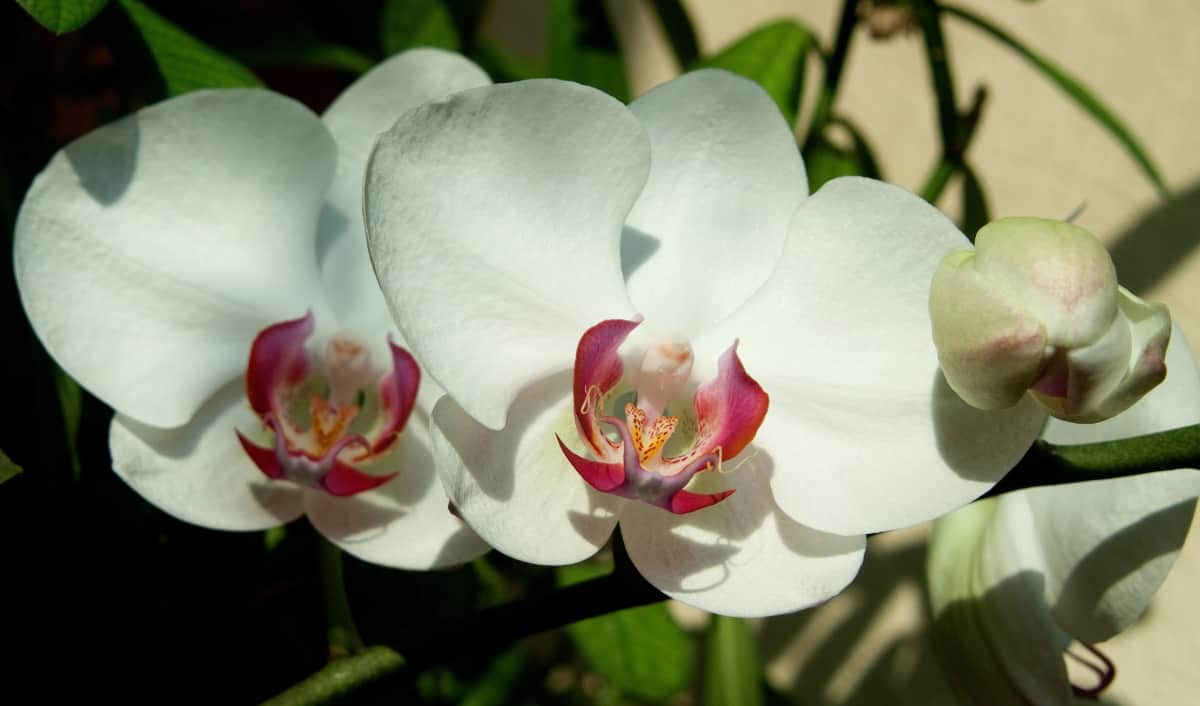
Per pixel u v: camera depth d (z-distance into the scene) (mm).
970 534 413
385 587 457
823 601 359
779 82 479
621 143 357
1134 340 339
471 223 354
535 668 592
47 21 368
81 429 432
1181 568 546
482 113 348
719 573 364
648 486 354
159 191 381
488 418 355
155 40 428
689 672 490
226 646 436
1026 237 337
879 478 363
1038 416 351
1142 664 554
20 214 373
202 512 388
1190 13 544
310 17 565
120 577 428
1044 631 396
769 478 370
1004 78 583
